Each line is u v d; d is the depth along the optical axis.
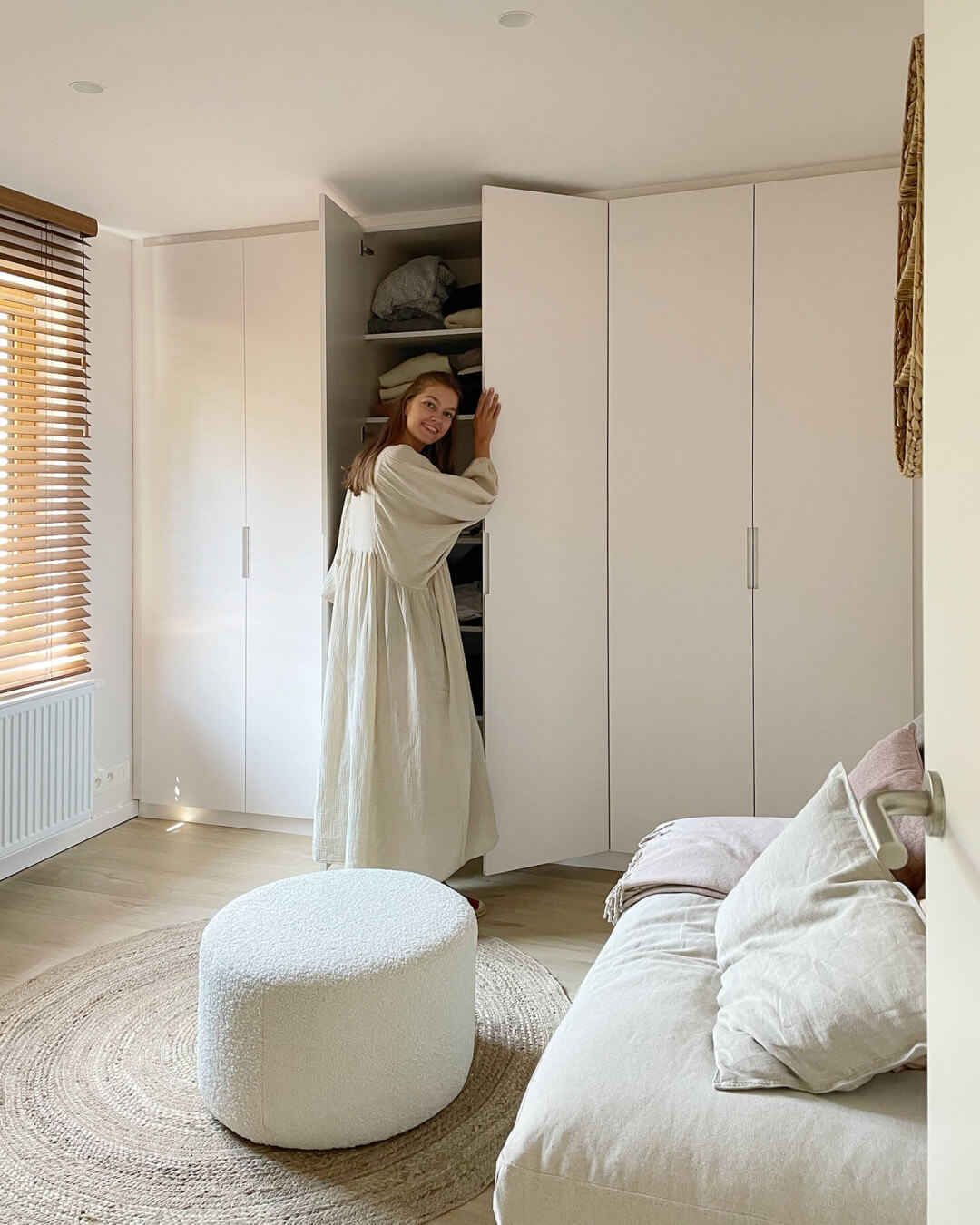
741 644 3.42
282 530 3.96
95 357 3.92
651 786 3.54
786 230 3.29
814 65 2.53
